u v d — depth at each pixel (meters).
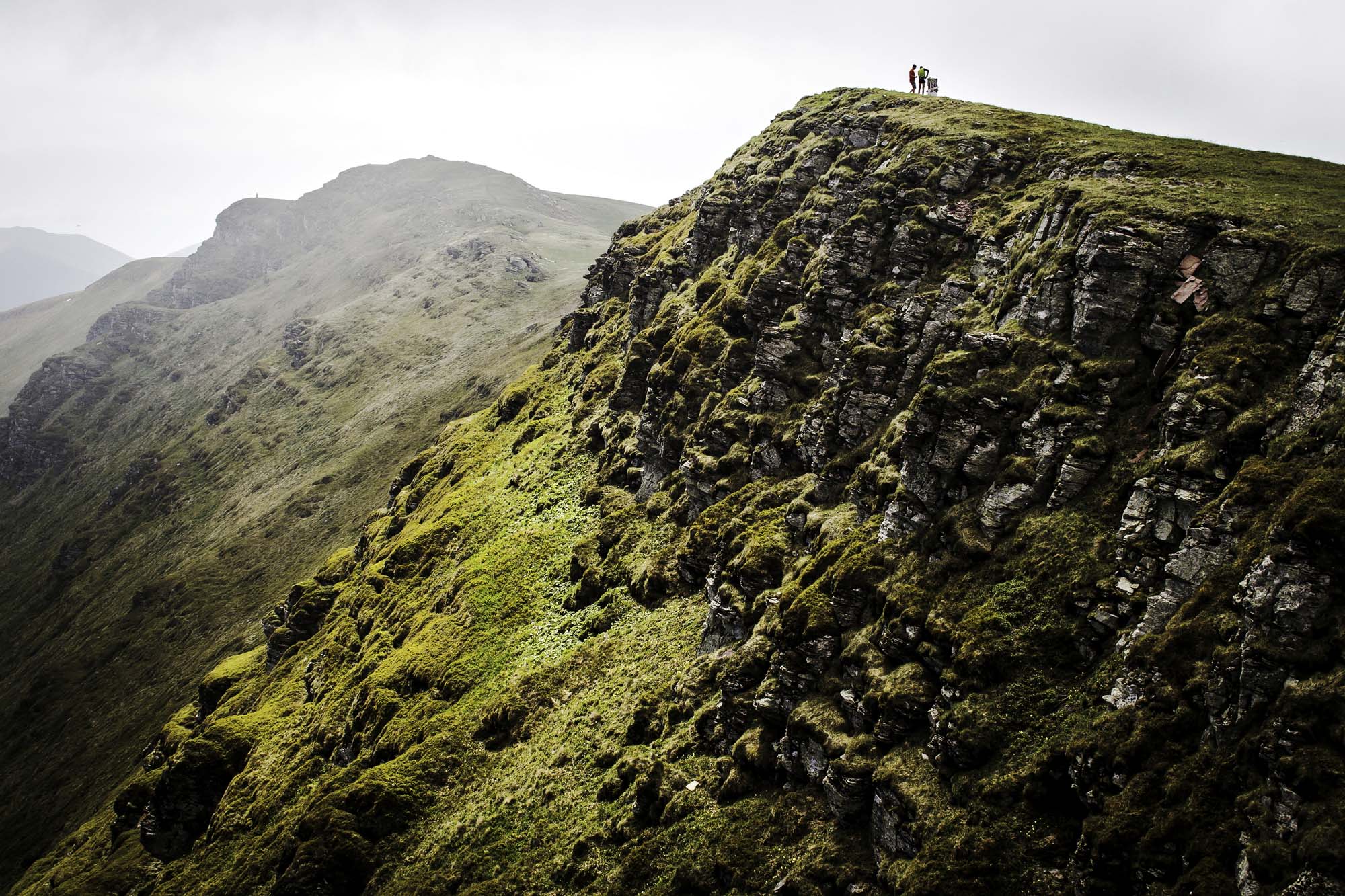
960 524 39.88
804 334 65.06
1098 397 38.88
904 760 34.25
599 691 58.03
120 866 86.88
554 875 45.34
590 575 70.88
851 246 64.06
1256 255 37.16
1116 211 43.16
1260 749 24.08
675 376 80.44
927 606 38.22
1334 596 24.66
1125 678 29.44
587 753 53.00
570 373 120.69
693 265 99.12
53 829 142.88
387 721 72.19
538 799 51.84
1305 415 30.53
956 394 42.69
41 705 195.00
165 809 87.88
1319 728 23.16
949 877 29.23
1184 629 28.44
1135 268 40.19
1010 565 36.66
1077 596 33.50
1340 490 26.20
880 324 56.50
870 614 41.41
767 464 60.88
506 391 139.25
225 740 92.12
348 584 121.88
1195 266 38.94
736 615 50.88
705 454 67.75
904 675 36.69
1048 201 49.97
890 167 67.50
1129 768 27.45
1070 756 29.42
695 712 48.25
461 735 63.03
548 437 107.19
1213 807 24.86
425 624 84.12
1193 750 26.52
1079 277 42.88
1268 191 43.47
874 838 33.75
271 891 60.06
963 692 34.00
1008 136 65.38
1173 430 34.19
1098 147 57.78
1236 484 30.00
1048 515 37.19
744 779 41.28
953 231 59.97
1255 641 25.58
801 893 34.25
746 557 52.44
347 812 60.16
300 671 107.88
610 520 75.38
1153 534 32.62
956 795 31.64
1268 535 27.23
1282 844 22.41
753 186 90.94
